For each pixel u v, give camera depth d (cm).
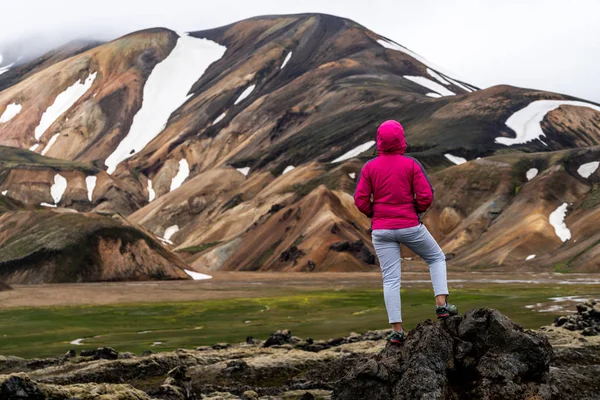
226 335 4369
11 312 7225
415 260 18288
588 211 18662
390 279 1252
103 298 9456
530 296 7494
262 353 2270
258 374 1931
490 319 1248
